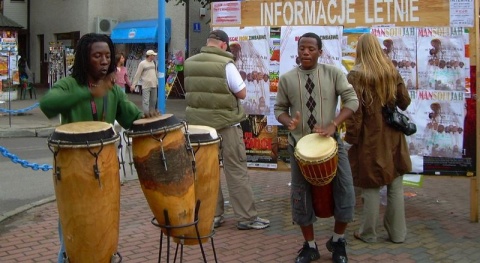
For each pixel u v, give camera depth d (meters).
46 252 5.16
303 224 4.71
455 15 5.91
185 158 3.35
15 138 13.11
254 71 6.64
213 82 5.55
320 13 6.41
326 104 4.65
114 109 3.53
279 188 7.66
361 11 6.26
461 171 6.00
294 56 6.48
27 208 6.77
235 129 5.69
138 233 5.68
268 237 5.52
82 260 3.16
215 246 5.25
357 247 5.19
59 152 3.06
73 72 3.40
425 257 4.91
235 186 5.72
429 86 6.04
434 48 6.00
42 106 3.29
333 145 4.31
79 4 26.58
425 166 6.11
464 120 5.95
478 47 5.85
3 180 8.43
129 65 25.69
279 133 6.60
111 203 3.16
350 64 6.34
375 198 5.24
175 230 3.40
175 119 3.35
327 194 4.64
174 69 23.02
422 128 6.09
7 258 5.00
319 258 4.89
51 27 28.84
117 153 3.46
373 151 5.07
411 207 6.64
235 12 6.73
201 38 23.45
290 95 4.75
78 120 3.39
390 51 6.16
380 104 5.03
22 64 22.72
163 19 8.47
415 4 6.04
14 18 30.33
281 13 6.53
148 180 3.28
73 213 3.09
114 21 26.11
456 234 5.58
